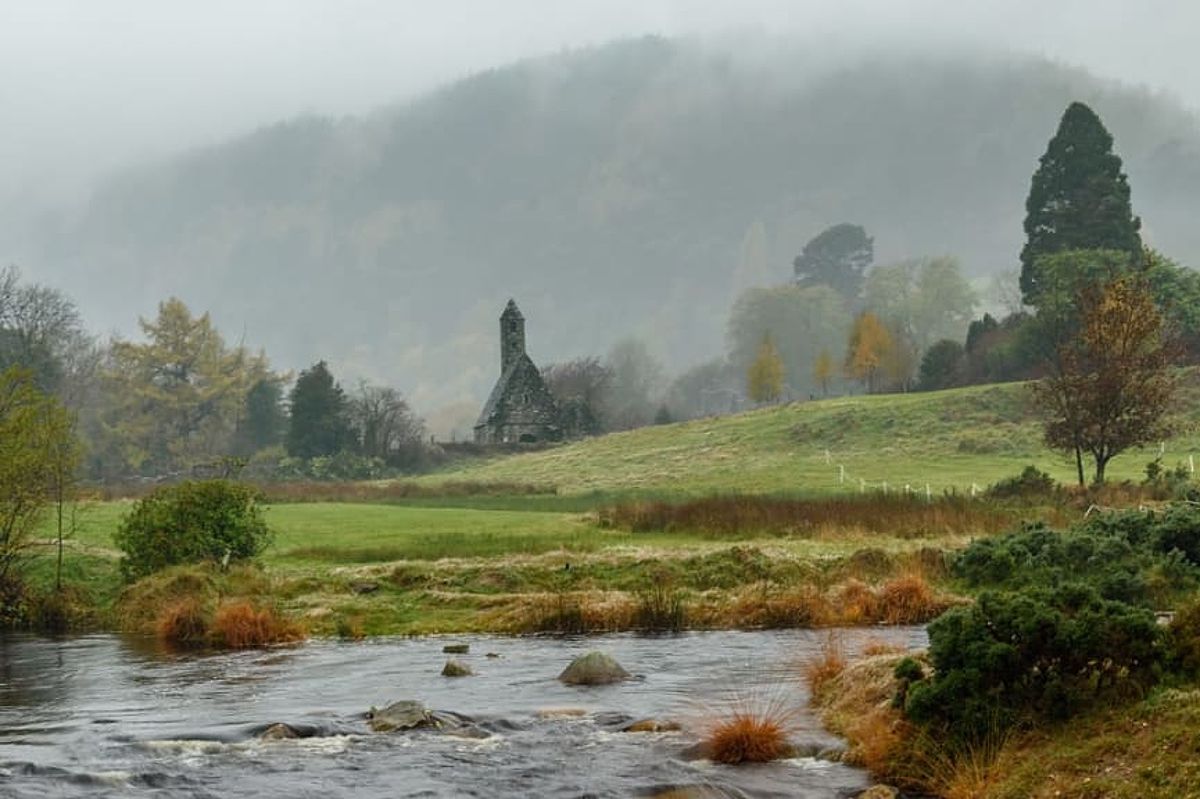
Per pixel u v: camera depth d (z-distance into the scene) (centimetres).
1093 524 3406
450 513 5541
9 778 1488
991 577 3183
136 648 2784
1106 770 1262
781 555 3538
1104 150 11869
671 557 3528
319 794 1402
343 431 13112
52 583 3512
